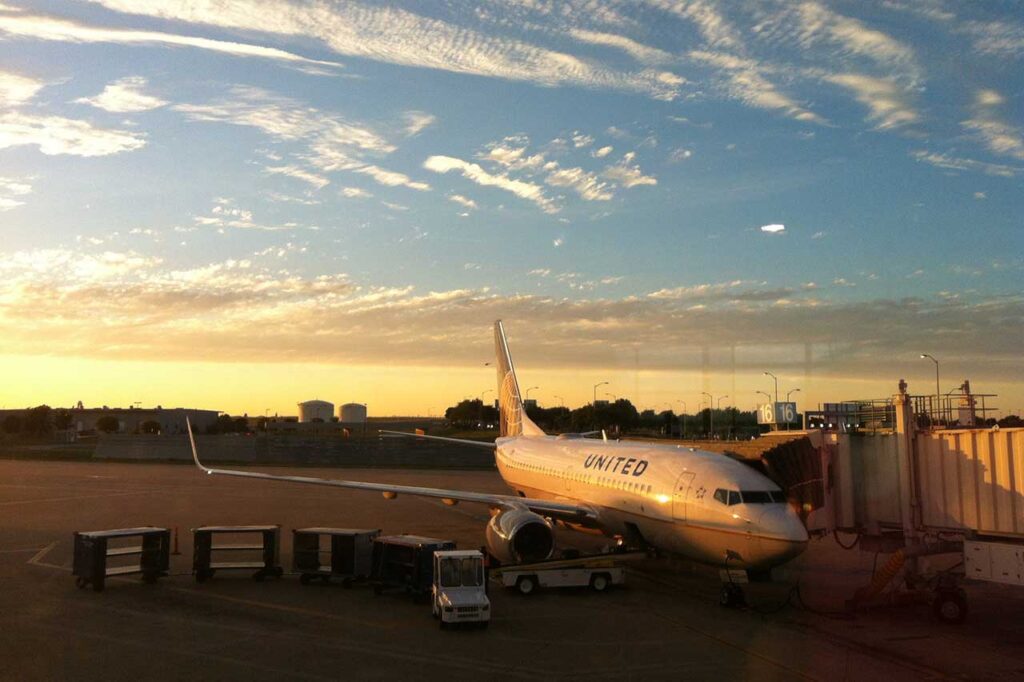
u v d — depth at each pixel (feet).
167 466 282.15
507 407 160.25
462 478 234.17
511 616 71.56
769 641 63.05
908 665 56.24
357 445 324.39
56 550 106.22
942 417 78.89
